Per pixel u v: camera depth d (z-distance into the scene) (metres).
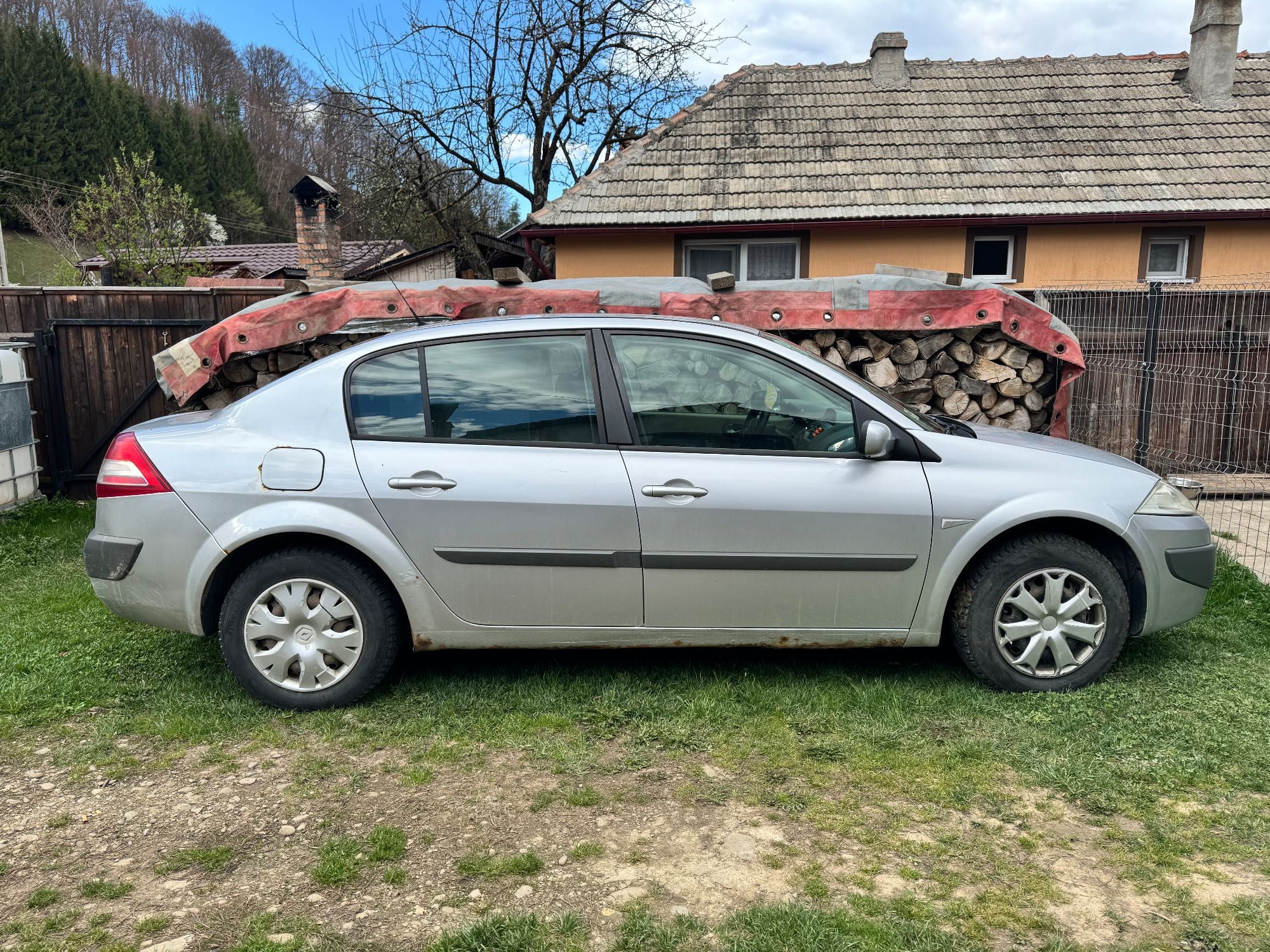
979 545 3.66
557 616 3.67
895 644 3.77
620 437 3.66
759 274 11.55
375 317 6.72
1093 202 10.51
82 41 64.25
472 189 17.20
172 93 65.56
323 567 3.61
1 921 2.38
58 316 8.45
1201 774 3.12
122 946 2.27
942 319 6.69
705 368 3.73
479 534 3.59
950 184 10.98
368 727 3.55
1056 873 2.57
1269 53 12.84
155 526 3.60
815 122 12.30
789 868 2.60
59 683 3.99
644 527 3.59
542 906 2.42
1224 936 2.28
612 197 11.38
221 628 3.65
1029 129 11.78
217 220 54.50
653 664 4.17
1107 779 3.09
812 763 3.25
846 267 11.13
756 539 3.60
